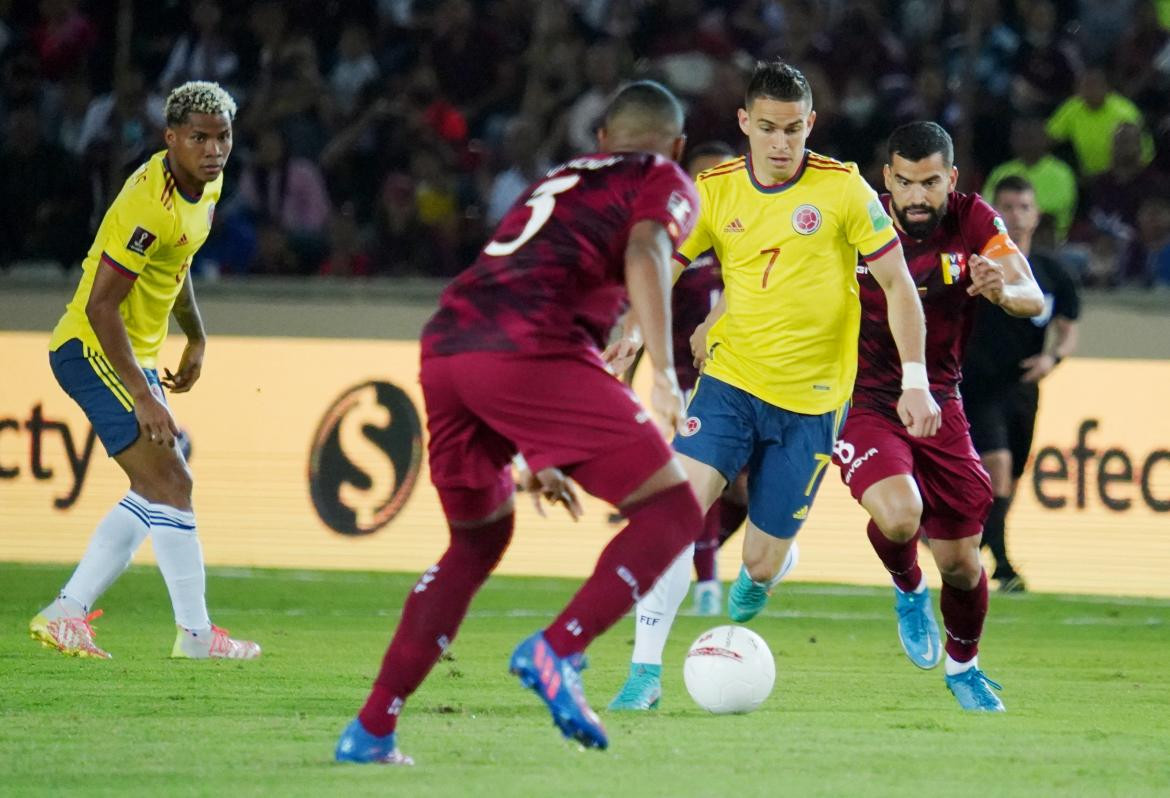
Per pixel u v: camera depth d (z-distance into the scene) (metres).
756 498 22.25
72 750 16.23
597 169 15.17
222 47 54.75
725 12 55.56
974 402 37.66
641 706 20.23
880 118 50.69
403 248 49.69
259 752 16.19
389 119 52.72
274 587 37.41
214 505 41.50
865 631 31.80
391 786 14.27
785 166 21.11
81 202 48.44
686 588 20.44
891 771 15.85
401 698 15.45
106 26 54.94
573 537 40.78
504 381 14.62
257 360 41.62
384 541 40.94
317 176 51.91
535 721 18.78
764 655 19.91
